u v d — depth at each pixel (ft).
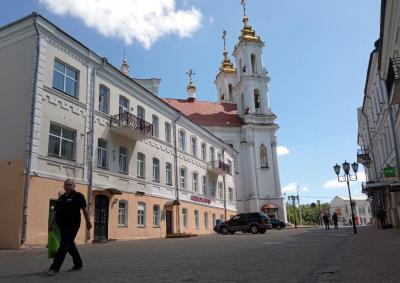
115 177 83.15
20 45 68.03
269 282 20.68
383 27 70.13
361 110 139.23
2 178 62.75
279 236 78.69
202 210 127.95
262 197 190.90
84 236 70.90
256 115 201.98
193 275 23.72
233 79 248.93
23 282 21.38
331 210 414.41
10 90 66.69
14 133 64.13
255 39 215.92
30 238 59.88
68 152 71.41
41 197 62.85
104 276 23.44
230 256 36.14
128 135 87.86
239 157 198.70
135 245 58.85
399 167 85.46
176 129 115.65
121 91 89.25
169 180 108.58
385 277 20.76
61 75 71.92
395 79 56.29
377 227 116.57
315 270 25.07
